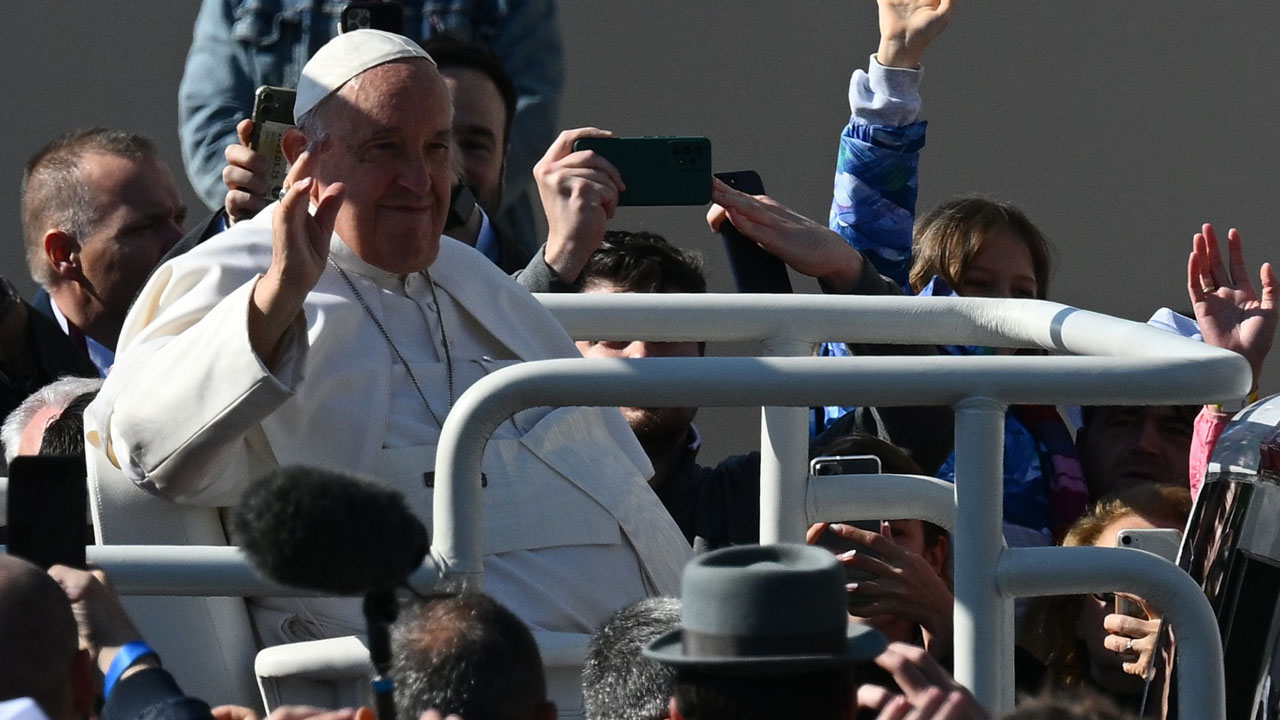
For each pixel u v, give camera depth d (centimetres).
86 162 1623
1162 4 2605
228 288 1170
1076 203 2583
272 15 1966
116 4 2409
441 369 1217
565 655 1045
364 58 1195
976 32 2584
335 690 985
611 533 1183
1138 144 2591
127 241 1611
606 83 2497
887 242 1816
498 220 1758
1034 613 1358
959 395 853
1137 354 923
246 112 1973
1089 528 1431
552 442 1184
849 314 1103
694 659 658
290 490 627
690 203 1343
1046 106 2589
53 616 689
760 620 655
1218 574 1095
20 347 1579
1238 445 1112
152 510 1085
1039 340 1047
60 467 780
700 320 1115
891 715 702
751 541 1526
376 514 628
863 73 1834
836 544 1241
